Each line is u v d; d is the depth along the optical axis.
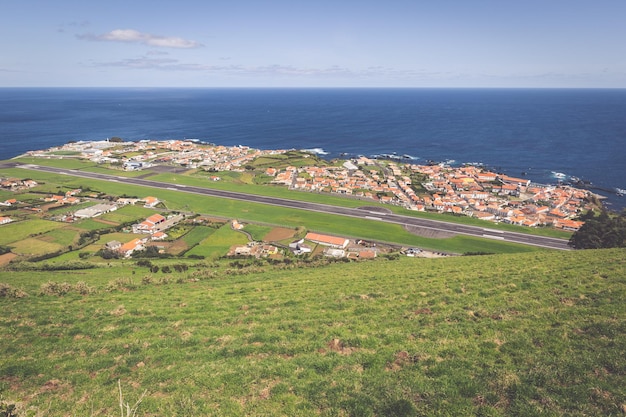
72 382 19.77
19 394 18.73
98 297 36.78
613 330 20.52
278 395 17.02
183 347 23.50
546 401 15.12
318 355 20.88
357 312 28.06
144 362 21.72
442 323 24.33
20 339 25.72
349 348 21.77
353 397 16.30
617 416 14.05
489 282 32.94
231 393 17.53
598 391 15.38
